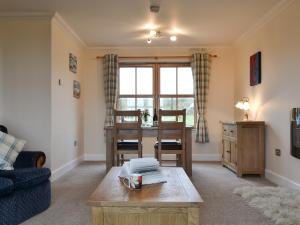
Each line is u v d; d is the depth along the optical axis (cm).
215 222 245
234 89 582
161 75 593
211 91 588
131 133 427
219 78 587
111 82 578
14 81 393
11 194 237
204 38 529
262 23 427
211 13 400
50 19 393
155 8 363
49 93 393
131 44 571
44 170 281
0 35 394
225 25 452
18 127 393
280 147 374
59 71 429
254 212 269
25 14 389
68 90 477
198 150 586
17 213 242
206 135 576
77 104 539
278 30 380
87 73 593
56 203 299
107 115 577
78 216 261
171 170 259
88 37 521
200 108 573
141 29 474
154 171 227
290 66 348
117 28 468
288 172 353
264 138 420
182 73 593
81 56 571
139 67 595
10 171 261
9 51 394
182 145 421
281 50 371
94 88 593
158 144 423
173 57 588
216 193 335
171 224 169
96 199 171
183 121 419
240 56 540
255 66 452
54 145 407
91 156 591
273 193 319
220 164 536
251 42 480
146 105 594
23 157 308
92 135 593
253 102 469
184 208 168
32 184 259
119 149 432
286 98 358
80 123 563
